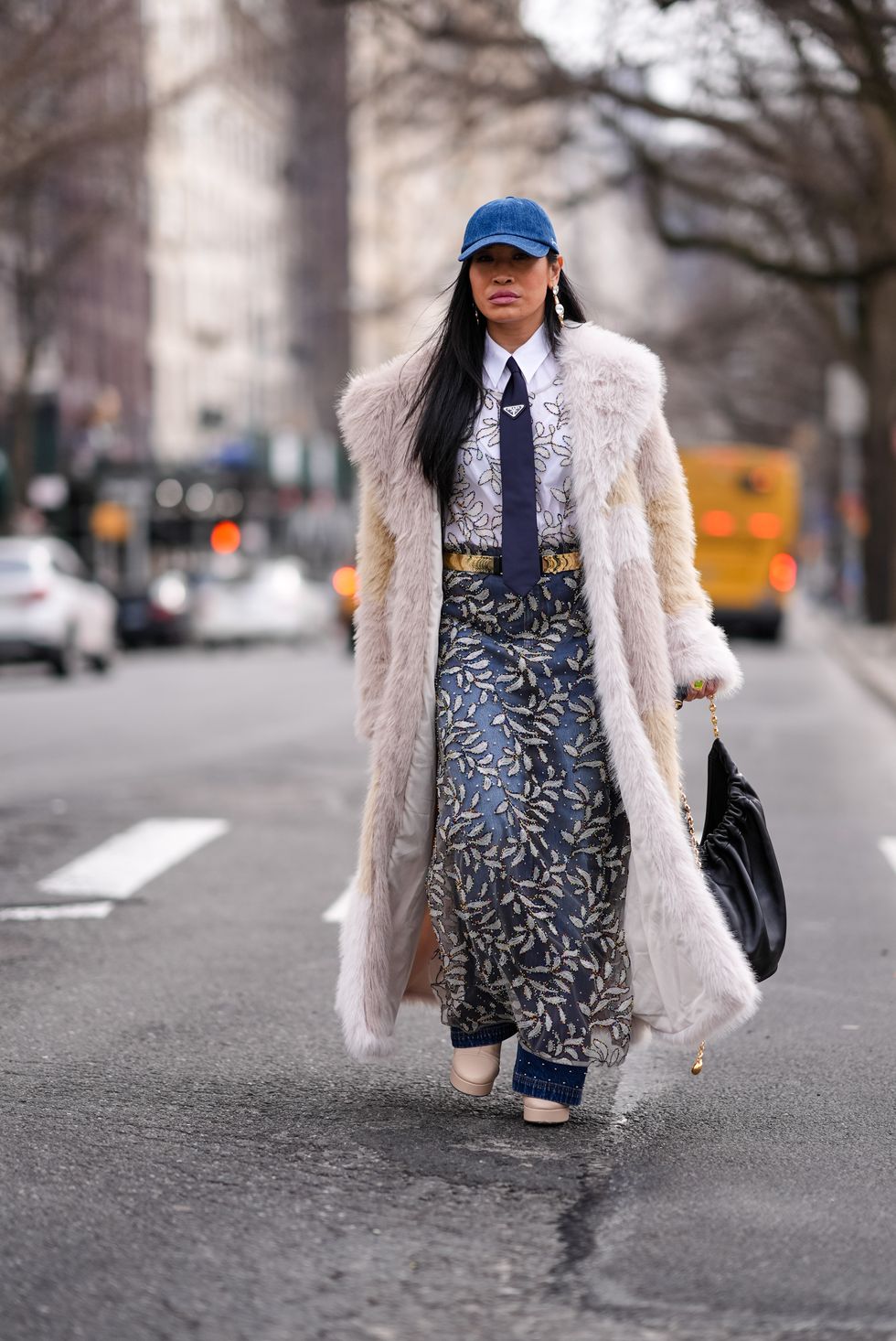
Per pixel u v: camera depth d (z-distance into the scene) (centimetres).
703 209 3422
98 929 847
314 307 9681
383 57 2641
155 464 5759
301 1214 465
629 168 3017
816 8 2017
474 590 527
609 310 4644
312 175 9812
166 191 7119
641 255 6019
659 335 4566
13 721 2003
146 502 5728
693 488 4016
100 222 4209
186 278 7831
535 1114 541
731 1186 489
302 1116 552
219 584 4756
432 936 552
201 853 1070
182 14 4406
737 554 4025
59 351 6044
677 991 528
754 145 2741
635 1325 397
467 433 526
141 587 4762
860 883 991
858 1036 663
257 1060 618
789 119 2811
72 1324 397
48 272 4269
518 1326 396
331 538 7538
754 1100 576
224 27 3722
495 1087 589
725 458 4016
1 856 1057
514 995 527
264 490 6166
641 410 523
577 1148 521
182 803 1293
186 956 788
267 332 9119
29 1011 689
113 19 2992
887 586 4159
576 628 526
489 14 2470
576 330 533
